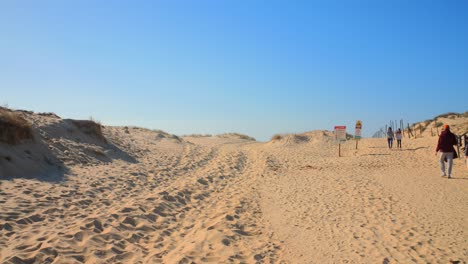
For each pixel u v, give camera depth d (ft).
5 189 28.76
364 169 56.29
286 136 108.58
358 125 79.00
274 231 28.35
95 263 19.74
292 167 62.03
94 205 29.86
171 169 52.49
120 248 22.47
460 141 68.39
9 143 36.04
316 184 45.44
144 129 99.71
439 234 26.37
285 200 37.96
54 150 42.60
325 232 27.55
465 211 31.71
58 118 55.21
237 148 99.81
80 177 37.70
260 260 22.44
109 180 38.86
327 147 96.32
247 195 40.14
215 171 54.65
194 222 29.91
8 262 17.94
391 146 85.10
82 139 52.54
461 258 22.33
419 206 33.45
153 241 24.63
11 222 23.02
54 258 19.54
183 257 21.49
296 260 22.74
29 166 35.29
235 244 24.95
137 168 48.73
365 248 24.14
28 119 48.16
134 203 31.35
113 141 61.87
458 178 45.14
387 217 30.50
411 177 47.21
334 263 22.09
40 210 26.13
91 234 23.38
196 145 94.63
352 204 34.96
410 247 24.12
